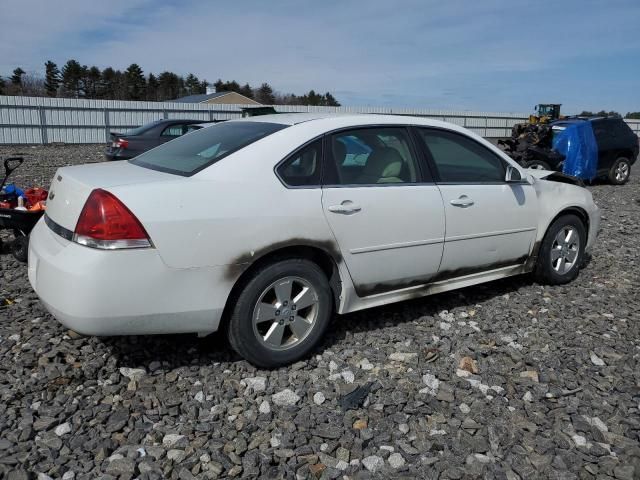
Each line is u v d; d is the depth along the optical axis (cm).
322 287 359
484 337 411
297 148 355
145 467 257
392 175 396
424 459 272
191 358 360
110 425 285
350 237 365
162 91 9656
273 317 345
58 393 313
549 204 499
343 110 3384
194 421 294
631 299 504
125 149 1373
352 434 289
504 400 326
